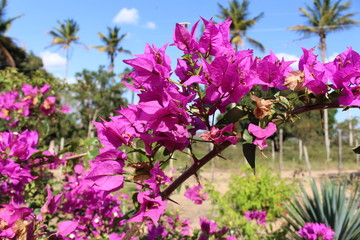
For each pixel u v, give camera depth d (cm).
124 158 77
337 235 363
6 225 98
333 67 73
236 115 77
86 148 158
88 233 223
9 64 2359
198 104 83
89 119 1972
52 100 290
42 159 157
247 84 75
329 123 2659
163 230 242
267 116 73
